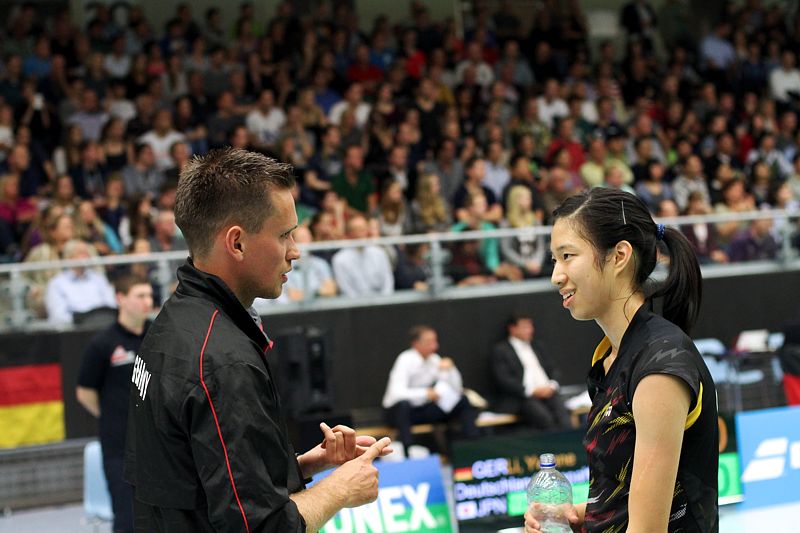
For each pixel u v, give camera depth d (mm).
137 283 8672
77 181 16469
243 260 3676
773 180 19625
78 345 12688
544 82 21969
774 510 9641
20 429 12477
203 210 3654
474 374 14281
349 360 13859
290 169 3762
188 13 21109
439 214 15930
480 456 9578
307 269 13812
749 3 25969
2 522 11836
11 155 16328
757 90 23953
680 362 3473
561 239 3801
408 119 18906
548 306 14586
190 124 18609
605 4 26469
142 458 3633
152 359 3627
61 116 18469
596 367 3877
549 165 18578
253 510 3307
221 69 20031
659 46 25688
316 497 3607
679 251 3877
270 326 13562
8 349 12484
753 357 14023
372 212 16578
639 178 18516
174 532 3508
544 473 4230
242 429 3359
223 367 3432
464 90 20547
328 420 10969
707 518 3607
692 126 21375
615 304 3779
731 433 9586
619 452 3619
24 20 20047
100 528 11344
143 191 16234
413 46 21922
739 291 15562
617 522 3615
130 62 19984
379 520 8633
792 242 15930
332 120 19516
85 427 12711
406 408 13023
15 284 12617
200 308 3615
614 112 21719
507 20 23891
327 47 21094
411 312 14117
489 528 9500
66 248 13227
